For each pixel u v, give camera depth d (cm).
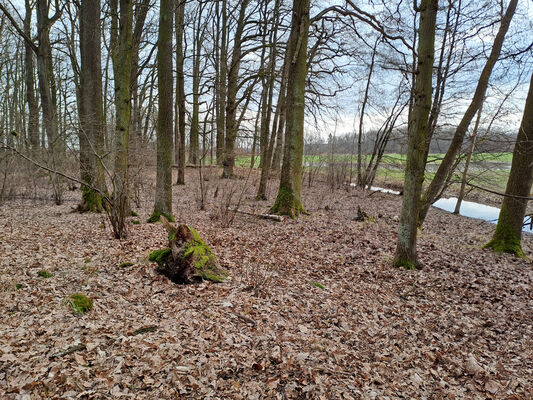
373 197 1877
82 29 1142
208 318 430
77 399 277
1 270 507
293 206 1103
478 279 638
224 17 1889
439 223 1317
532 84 777
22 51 2097
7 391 274
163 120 898
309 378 335
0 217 891
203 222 979
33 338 348
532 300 557
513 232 832
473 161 1310
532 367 390
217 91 1666
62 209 1069
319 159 2325
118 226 732
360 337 430
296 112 1083
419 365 384
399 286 600
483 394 341
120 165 963
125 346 354
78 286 484
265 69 1697
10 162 1135
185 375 320
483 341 439
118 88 934
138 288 498
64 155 1131
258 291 521
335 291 562
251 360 356
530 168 804
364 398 314
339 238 884
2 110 1759
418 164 655
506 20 822
